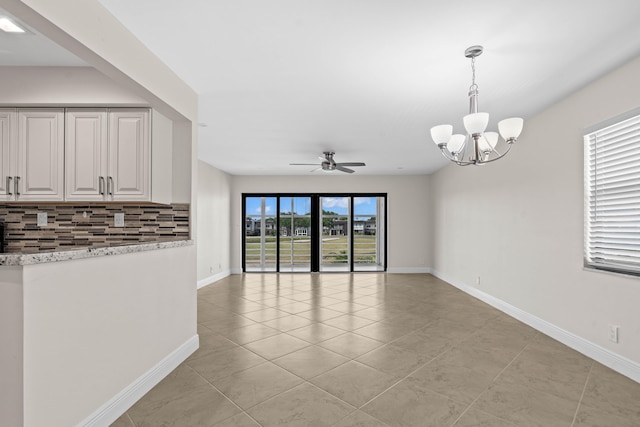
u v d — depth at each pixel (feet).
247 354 10.15
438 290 20.10
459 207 20.56
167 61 8.38
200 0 6.03
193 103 10.26
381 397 7.63
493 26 6.88
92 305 6.24
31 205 10.66
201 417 6.81
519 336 11.78
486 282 16.90
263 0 6.04
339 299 17.70
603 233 9.57
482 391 7.89
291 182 27.12
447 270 22.85
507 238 14.73
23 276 4.92
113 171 8.95
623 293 8.75
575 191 10.48
